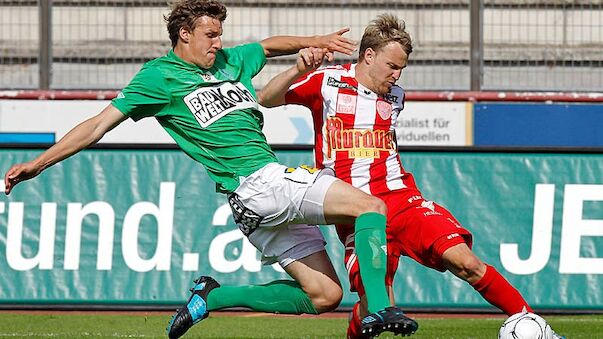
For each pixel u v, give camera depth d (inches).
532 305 1221.7
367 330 670.5
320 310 767.7
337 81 806.5
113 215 1251.2
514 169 1253.7
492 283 767.7
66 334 1011.9
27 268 1242.6
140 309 1229.1
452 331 1039.6
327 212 711.1
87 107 1519.4
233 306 784.3
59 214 1253.1
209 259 1238.3
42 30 1574.8
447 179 1250.6
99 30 1599.4
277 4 1609.3
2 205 1253.1
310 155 1247.5
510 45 1587.1
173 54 746.8
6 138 1513.3
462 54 1592.0
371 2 1604.3
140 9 1601.9
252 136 746.2
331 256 1226.6
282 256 757.9
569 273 1231.5
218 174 746.2
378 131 808.3
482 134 1518.2
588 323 1126.4
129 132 1478.8
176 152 1267.2
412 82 1595.7
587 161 1254.3
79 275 1240.8
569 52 1590.8
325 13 1606.8
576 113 1524.4
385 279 718.5
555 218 1243.8
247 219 746.2
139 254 1243.8
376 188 797.9
